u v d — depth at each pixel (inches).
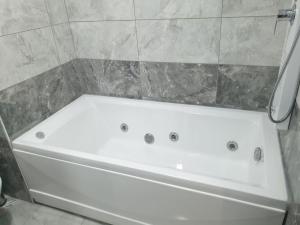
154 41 67.8
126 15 67.4
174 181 47.2
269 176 44.6
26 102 65.1
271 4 53.6
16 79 61.4
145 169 49.1
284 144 49.1
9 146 63.0
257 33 57.3
